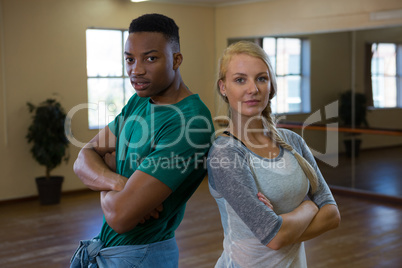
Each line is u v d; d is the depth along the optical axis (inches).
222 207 64.8
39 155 268.4
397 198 271.3
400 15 262.7
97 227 225.9
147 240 67.6
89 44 305.3
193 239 202.8
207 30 361.7
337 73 293.6
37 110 270.2
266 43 332.5
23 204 276.1
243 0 342.0
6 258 182.2
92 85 306.8
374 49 276.2
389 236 207.3
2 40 272.1
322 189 68.0
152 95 64.6
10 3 273.4
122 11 315.6
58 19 290.7
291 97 314.0
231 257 64.5
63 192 296.5
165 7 337.1
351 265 172.7
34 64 283.7
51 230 221.0
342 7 288.8
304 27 308.8
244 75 62.1
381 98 274.8
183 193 68.4
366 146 283.1
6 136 276.4
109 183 66.1
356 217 240.2
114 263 67.5
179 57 65.9
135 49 62.6
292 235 60.2
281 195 63.2
